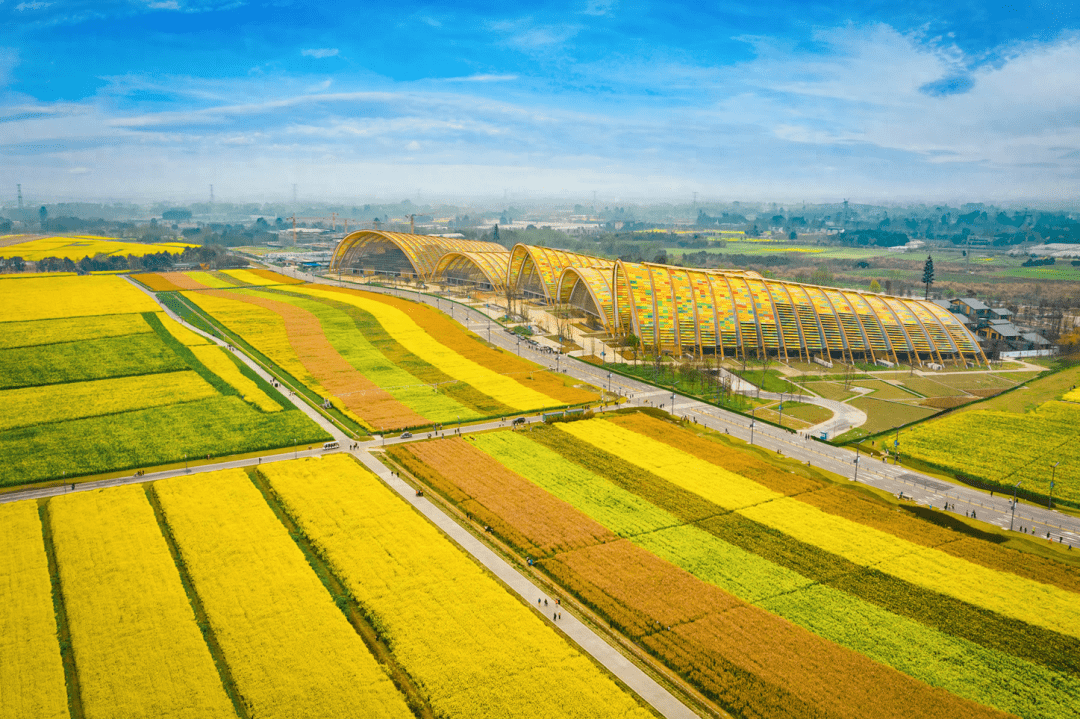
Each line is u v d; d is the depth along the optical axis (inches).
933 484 4896.7
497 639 3093.0
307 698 2711.6
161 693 2721.5
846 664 2974.9
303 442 5447.8
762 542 4008.4
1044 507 4571.9
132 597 3348.9
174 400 6373.0
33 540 3882.9
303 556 3747.5
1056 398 6875.0
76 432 5570.9
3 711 2623.0
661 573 3663.9
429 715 2657.5
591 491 4648.1
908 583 3609.7
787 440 5708.7
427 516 4274.1
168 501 4362.7
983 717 2687.0
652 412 6264.8
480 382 7180.1
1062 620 3314.5
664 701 2770.7
